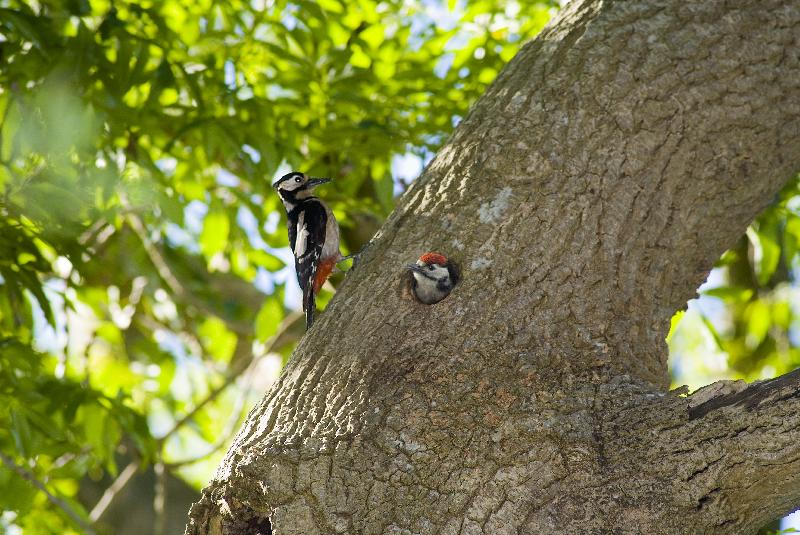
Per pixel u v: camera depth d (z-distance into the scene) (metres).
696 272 8.47
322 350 7.73
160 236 16.05
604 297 7.70
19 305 11.61
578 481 6.82
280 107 13.17
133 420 12.03
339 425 7.14
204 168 14.44
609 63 8.20
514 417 7.06
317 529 6.77
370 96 13.20
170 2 13.23
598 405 7.11
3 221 10.94
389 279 7.94
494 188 8.05
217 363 18.08
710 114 8.11
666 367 8.03
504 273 7.71
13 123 11.25
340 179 14.37
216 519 7.37
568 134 8.05
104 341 16.70
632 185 7.96
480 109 8.66
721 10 8.36
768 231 13.20
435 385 7.26
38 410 11.64
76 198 10.95
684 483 6.71
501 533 6.72
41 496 13.41
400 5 14.07
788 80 8.27
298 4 11.98
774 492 6.67
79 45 10.59
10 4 12.00
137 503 15.17
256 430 7.44
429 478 6.89
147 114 11.88
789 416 6.59
